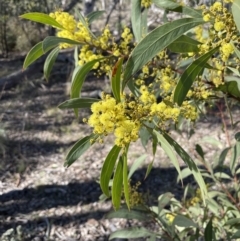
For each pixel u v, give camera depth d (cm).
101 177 108
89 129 587
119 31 878
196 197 238
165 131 112
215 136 523
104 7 1047
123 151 102
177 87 101
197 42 108
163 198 206
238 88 122
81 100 113
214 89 123
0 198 443
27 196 446
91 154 528
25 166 500
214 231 218
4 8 886
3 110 650
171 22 99
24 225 399
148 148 525
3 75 791
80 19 126
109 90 677
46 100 685
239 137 137
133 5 126
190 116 116
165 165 488
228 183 393
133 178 470
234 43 106
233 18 98
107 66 123
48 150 536
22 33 938
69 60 816
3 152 519
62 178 477
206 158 476
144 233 204
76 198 442
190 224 188
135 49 96
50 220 406
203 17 101
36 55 129
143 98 103
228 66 119
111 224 396
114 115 92
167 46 104
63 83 749
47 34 935
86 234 387
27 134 574
